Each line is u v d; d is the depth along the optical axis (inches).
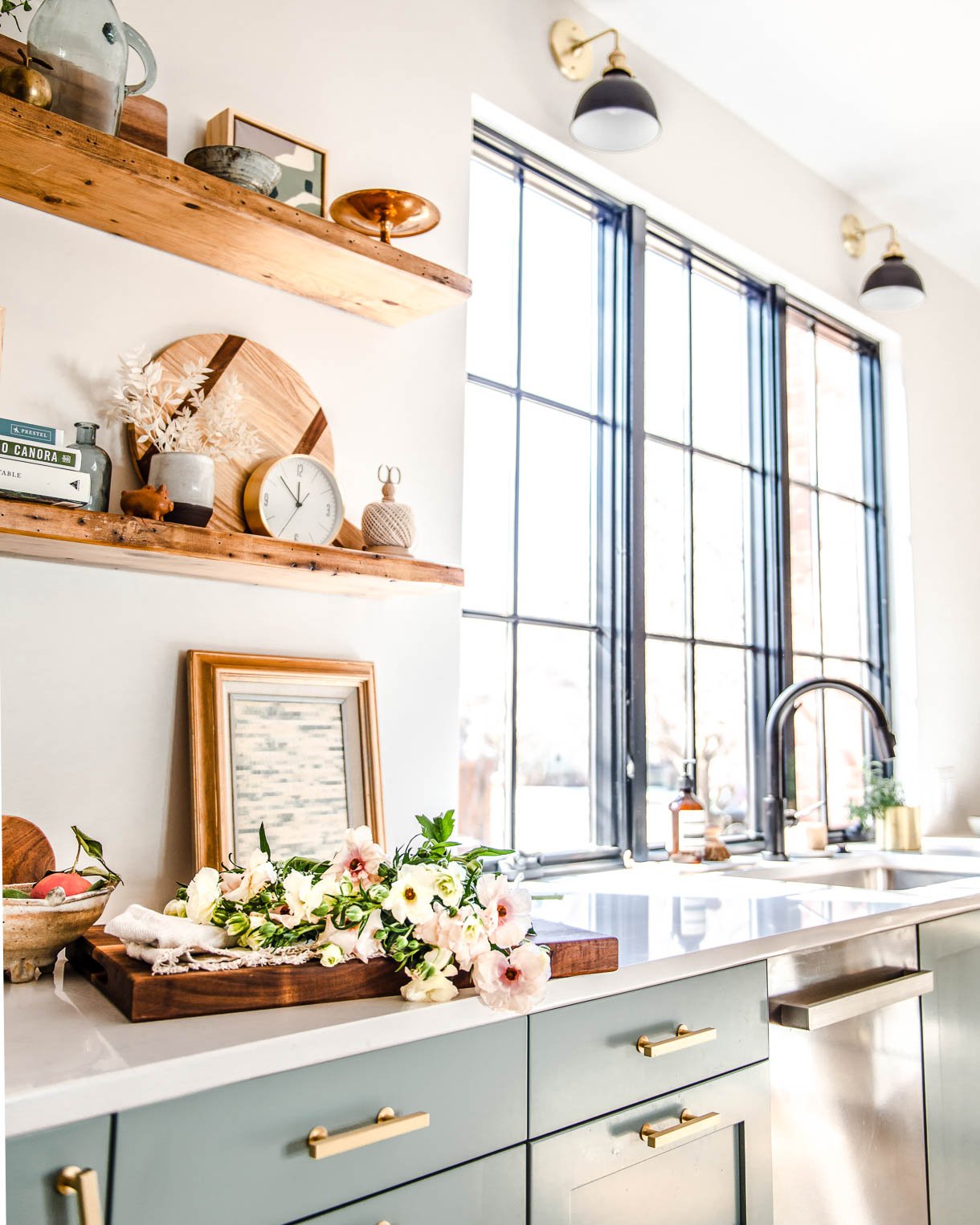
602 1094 48.4
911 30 98.7
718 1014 55.0
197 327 61.4
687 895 77.8
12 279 54.1
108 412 56.8
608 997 49.3
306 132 69.0
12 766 52.4
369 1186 39.3
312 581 61.5
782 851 103.9
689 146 107.0
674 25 97.8
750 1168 55.9
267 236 58.0
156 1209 33.7
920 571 138.5
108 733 56.0
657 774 104.7
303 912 43.4
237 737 59.6
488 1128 43.5
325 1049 38.1
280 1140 37.0
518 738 90.7
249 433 61.6
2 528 45.2
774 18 97.0
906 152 121.0
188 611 60.0
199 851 56.1
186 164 56.9
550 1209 45.5
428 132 77.6
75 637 55.2
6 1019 39.2
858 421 139.4
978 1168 76.2
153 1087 33.7
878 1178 65.9
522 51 88.0
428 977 42.3
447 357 76.4
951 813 136.9
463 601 88.0
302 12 69.7
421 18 78.5
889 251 122.7
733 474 118.8
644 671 97.9
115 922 42.6
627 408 100.6
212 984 40.0
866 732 133.9
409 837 69.7
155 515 51.9
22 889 48.5
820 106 111.7
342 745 65.0
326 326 68.5
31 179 51.6
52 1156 31.7
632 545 98.4
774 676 117.4
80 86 50.4
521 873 82.9
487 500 90.9
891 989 65.8
